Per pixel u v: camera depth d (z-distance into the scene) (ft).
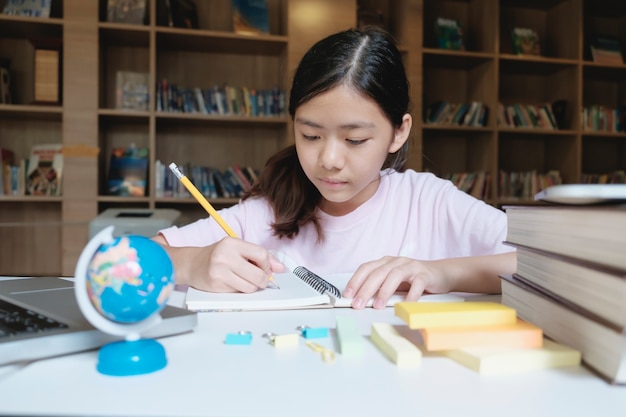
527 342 1.51
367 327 1.89
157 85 10.00
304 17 10.25
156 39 10.21
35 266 10.65
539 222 1.80
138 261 1.38
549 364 1.44
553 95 12.51
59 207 10.72
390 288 2.23
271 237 3.81
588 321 1.43
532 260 1.86
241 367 1.43
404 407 1.17
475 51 11.99
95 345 1.55
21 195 9.69
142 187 10.00
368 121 2.47
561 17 12.22
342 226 3.71
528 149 12.66
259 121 10.21
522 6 12.50
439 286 2.45
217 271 2.38
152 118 9.79
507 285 2.03
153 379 1.33
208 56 11.08
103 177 10.45
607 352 1.34
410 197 3.84
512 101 12.62
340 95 2.41
